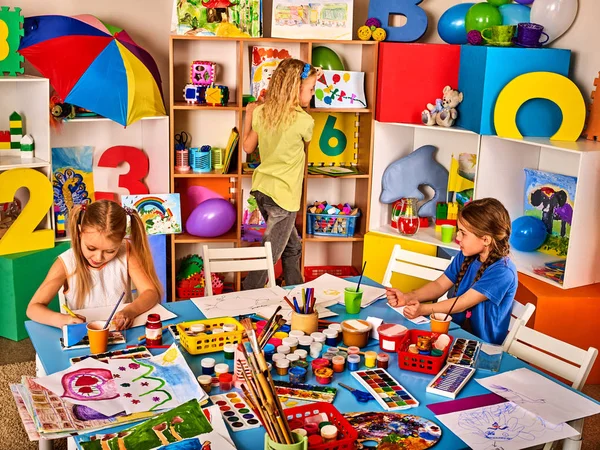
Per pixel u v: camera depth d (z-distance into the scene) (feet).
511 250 12.65
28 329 7.40
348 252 15.31
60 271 8.19
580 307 10.94
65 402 5.87
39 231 12.47
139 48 12.86
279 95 11.91
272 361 6.85
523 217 12.64
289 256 13.44
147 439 5.39
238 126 13.62
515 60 11.95
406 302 8.34
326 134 14.55
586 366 7.19
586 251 11.23
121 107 12.19
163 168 13.60
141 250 8.44
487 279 8.43
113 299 8.41
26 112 12.79
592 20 11.93
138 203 13.16
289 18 13.26
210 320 7.63
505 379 6.72
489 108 12.10
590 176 10.92
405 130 14.06
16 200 12.79
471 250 8.65
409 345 7.26
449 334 7.84
